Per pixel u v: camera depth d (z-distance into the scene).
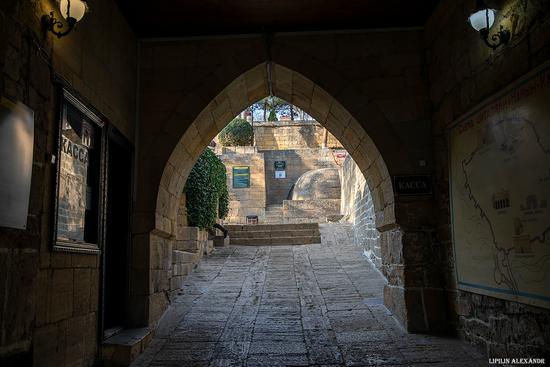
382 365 4.13
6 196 2.66
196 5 5.13
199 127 5.82
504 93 3.61
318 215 16.62
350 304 6.06
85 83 4.02
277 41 5.61
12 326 2.75
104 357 4.22
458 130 4.49
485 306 4.09
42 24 3.21
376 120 5.40
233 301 6.33
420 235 5.13
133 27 5.47
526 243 3.33
